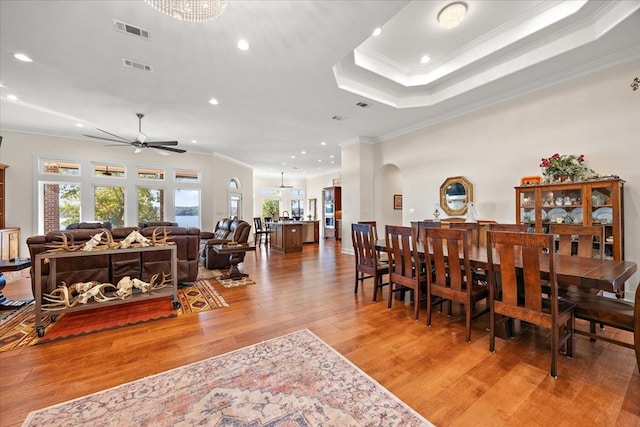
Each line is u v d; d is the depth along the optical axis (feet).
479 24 10.02
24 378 5.76
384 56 12.16
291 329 8.16
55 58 9.80
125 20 7.84
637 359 5.34
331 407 4.90
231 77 11.33
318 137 21.29
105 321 8.72
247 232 17.71
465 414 4.74
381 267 11.20
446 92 13.99
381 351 6.87
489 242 6.77
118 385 5.52
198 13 5.98
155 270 11.75
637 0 8.02
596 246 9.95
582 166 10.93
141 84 11.91
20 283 13.29
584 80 11.05
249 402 5.02
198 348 7.02
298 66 10.50
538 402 5.03
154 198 24.47
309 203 44.16
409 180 18.97
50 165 19.99
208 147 24.68
